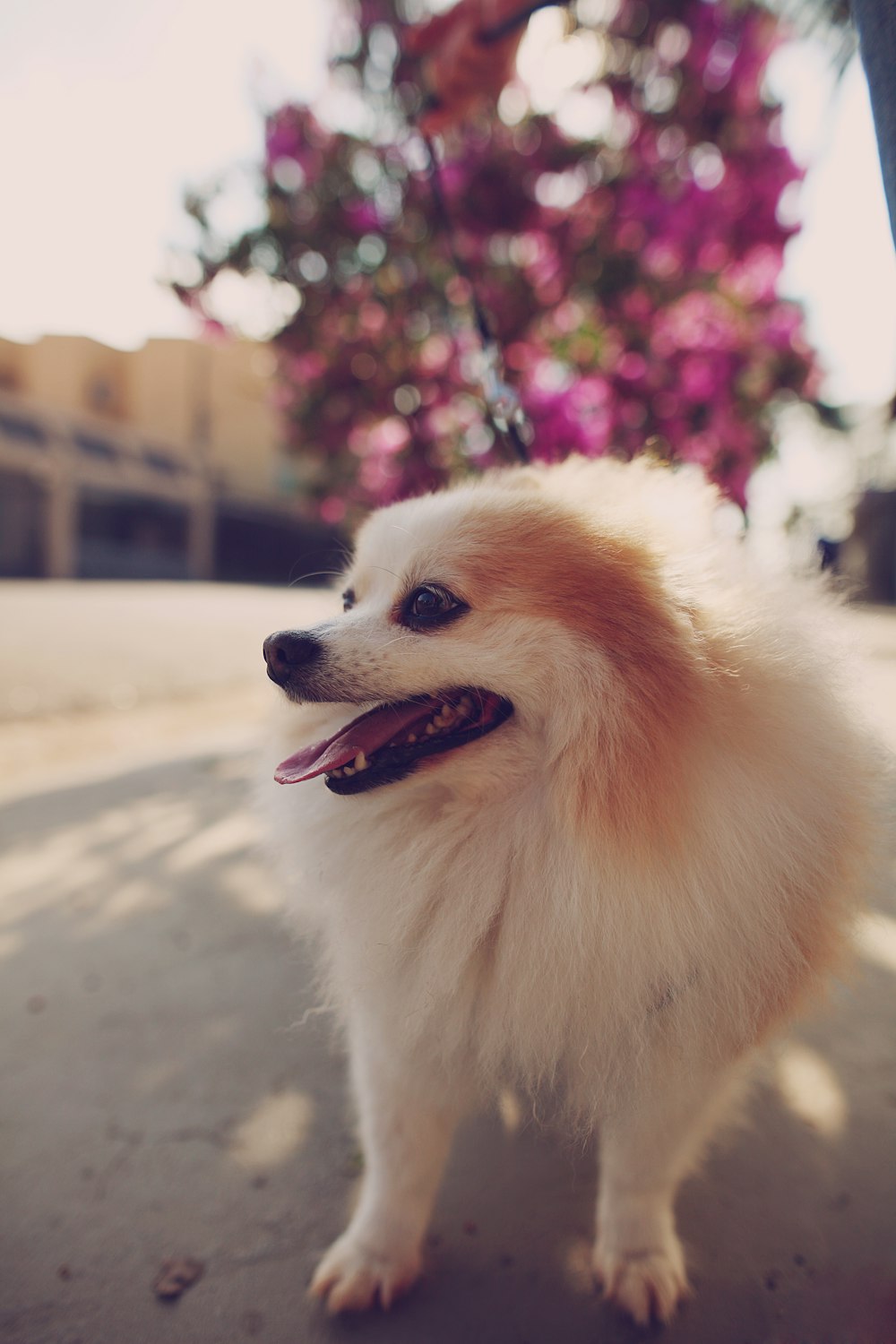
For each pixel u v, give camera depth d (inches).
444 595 13.6
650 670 12.4
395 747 13.3
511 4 18.2
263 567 295.3
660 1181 13.5
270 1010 20.0
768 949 12.0
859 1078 17.3
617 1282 13.4
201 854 29.3
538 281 31.3
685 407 30.3
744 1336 12.8
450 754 13.1
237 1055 18.4
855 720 13.5
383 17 30.6
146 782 38.6
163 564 248.5
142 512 248.5
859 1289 13.4
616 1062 12.3
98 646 78.9
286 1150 16.0
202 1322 13.0
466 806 13.2
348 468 36.3
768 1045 13.9
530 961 12.3
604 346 31.4
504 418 21.1
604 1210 13.9
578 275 30.5
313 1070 18.0
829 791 12.5
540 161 30.5
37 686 59.4
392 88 31.4
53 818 33.3
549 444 29.2
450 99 20.6
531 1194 15.3
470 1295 13.5
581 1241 14.4
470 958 12.7
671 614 12.7
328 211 32.5
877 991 19.6
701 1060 12.3
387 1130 13.5
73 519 209.6
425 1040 12.9
